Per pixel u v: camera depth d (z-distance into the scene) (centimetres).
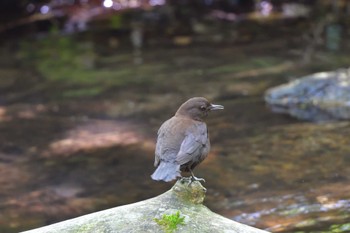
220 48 1850
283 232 883
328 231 871
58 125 1361
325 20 2059
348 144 1171
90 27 2095
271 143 1201
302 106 1390
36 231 632
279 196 995
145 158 1184
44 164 1184
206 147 701
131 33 2027
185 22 2109
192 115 753
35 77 1677
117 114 1405
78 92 1556
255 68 1658
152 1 2253
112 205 1023
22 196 1069
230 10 2202
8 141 1290
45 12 2178
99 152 1219
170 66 1714
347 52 1752
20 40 2003
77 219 639
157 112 1400
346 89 1392
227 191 1025
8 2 2166
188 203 645
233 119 1339
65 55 1848
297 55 1748
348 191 989
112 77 1652
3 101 1520
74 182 1110
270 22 2081
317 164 1096
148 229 602
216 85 1549
